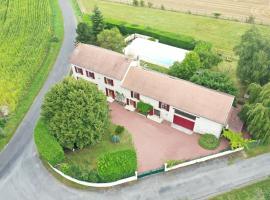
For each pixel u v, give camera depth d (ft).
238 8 281.95
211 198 121.39
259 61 154.51
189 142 145.18
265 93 136.36
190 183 126.82
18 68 196.34
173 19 265.54
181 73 167.63
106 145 143.64
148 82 155.84
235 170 131.95
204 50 188.75
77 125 126.52
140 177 129.08
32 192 124.77
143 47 211.82
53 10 280.92
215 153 136.77
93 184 124.98
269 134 134.62
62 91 131.54
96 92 136.87
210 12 276.82
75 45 213.46
